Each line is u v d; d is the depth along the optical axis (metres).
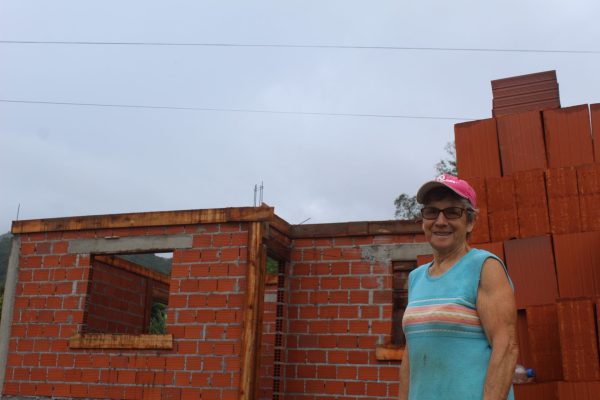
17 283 8.75
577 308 3.71
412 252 8.04
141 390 7.75
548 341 3.90
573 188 4.10
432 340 2.57
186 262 7.98
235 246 7.81
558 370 3.83
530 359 3.97
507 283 2.57
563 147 4.21
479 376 2.47
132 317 10.34
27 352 8.43
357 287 8.19
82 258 8.52
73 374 8.12
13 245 8.91
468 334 2.54
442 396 2.49
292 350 8.25
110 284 9.80
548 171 4.19
